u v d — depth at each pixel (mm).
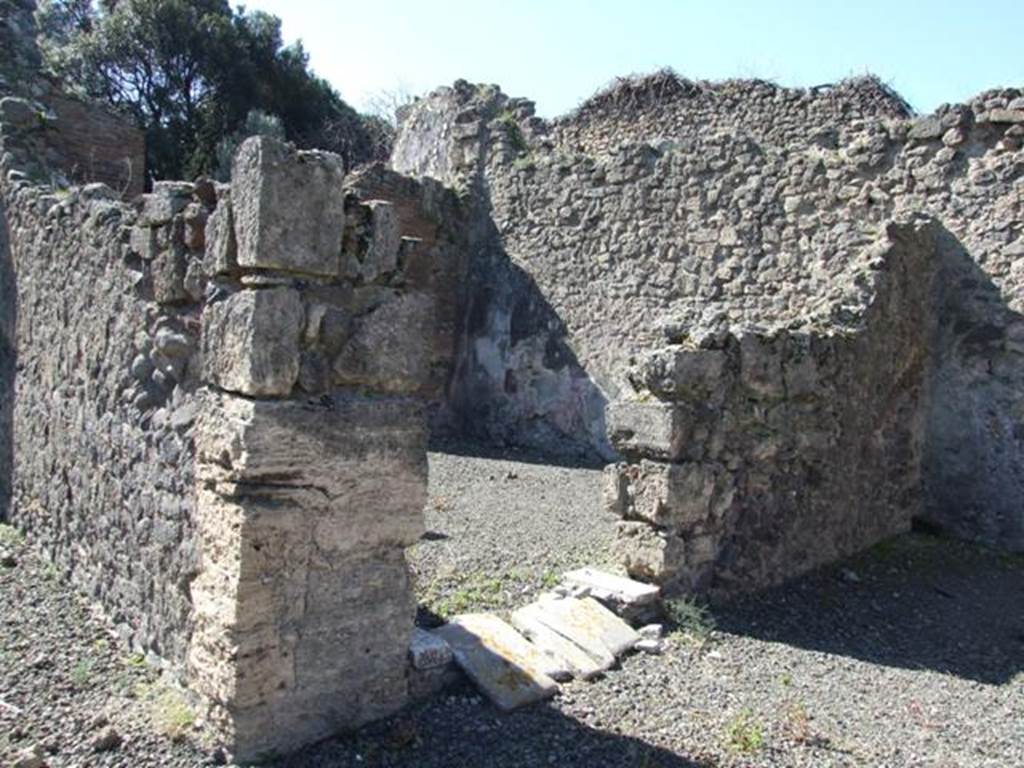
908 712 4344
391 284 3631
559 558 6156
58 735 3484
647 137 13203
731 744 3799
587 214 11039
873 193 8547
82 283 4961
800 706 4266
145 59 21094
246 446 3221
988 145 7844
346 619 3576
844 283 7559
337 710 3580
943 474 8023
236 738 3309
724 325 5578
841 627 5512
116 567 4535
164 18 20578
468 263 12391
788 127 11938
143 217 4180
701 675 4555
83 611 4785
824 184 8906
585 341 11047
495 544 6480
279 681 3393
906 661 5062
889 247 7406
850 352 6770
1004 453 7727
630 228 10617
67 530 5219
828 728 4074
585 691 4211
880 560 6938
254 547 3293
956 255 7992
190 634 3770
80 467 4992
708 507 5477
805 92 11789
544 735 3725
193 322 3824
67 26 23453
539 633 4598
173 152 21172
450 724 3736
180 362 3912
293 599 3412
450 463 10148
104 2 22375
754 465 5836
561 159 11336
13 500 6160
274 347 3271
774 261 9312
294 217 3271
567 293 11250
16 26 7551
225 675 3320
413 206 11758
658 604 5199
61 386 5289
